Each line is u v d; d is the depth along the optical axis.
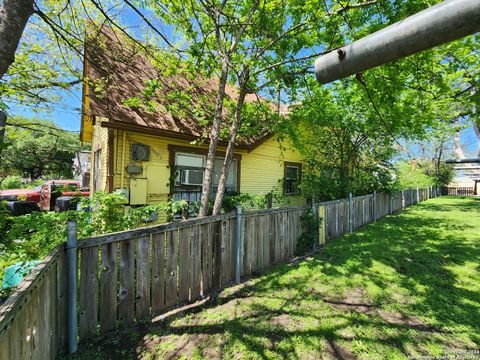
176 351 2.15
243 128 5.85
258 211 4.00
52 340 1.87
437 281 3.54
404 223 7.98
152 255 2.69
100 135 7.11
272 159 8.91
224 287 3.41
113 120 4.79
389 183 9.89
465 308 2.86
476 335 2.38
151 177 5.83
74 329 2.12
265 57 4.93
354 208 7.13
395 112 4.34
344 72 0.82
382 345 2.23
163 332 2.42
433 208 12.03
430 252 4.85
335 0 2.87
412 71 2.68
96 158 7.97
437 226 7.42
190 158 6.64
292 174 9.92
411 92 3.79
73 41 3.97
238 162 7.73
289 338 2.31
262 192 8.55
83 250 2.20
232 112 5.88
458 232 6.57
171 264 2.85
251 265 3.87
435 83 2.62
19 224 2.53
